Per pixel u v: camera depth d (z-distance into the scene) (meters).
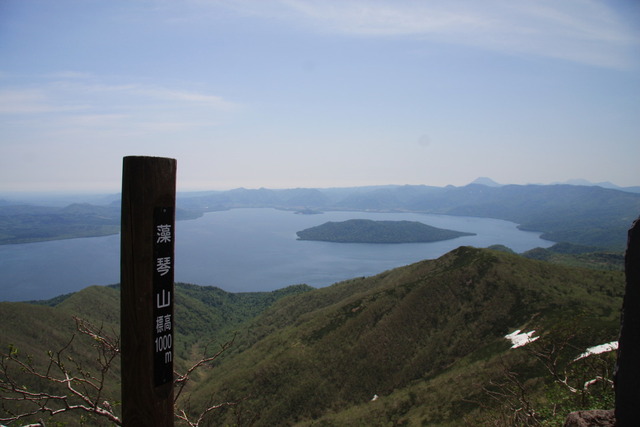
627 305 4.57
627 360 4.54
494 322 54.97
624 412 4.55
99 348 6.47
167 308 3.67
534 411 11.40
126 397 3.59
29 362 6.19
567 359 30.39
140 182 3.46
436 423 34.19
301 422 47.84
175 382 6.55
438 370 50.56
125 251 3.51
